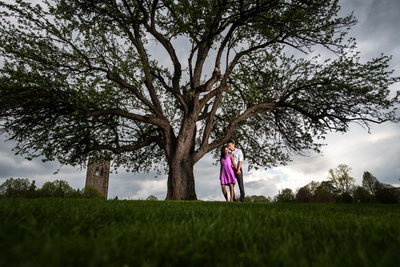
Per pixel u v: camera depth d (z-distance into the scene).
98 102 10.49
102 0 9.59
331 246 1.18
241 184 7.81
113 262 0.92
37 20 8.81
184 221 1.84
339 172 46.22
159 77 11.63
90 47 9.87
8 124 9.87
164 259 1.00
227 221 1.94
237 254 1.13
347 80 10.92
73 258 0.89
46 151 11.34
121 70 9.87
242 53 12.13
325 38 10.30
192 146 11.84
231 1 9.20
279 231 1.57
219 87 11.34
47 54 9.64
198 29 9.78
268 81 12.48
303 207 3.64
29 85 9.45
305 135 13.12
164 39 11.63
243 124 14.96
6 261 0.79
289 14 10.25
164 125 11.32
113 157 15.69
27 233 1.30
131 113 10.82
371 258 1.01
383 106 10.84
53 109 10.14
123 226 1.69
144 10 10.46
